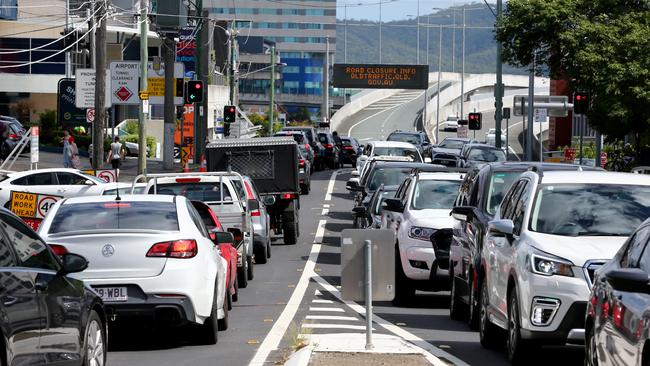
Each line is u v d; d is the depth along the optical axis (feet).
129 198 96.43
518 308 82.23
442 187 140.67
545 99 352.90
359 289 83.82
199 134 379.14
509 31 274.77
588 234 84.28
